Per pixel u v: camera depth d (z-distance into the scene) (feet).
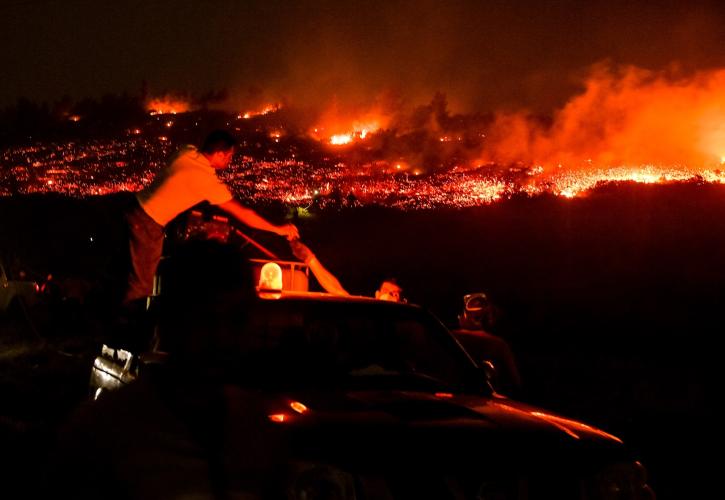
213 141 19.70
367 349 16.16
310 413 12.05
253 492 9.60
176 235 18.93
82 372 41.47
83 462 7.70
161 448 7.73
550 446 12.09
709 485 22.15
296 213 64.64
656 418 28.35
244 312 8.30
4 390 36.55
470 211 81.66
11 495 20.68
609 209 74.69
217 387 8.46
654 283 53.06
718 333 41.70
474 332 22.81
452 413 12.90
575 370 34.78
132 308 16.70
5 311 57.93
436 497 11.06
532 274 58.49
